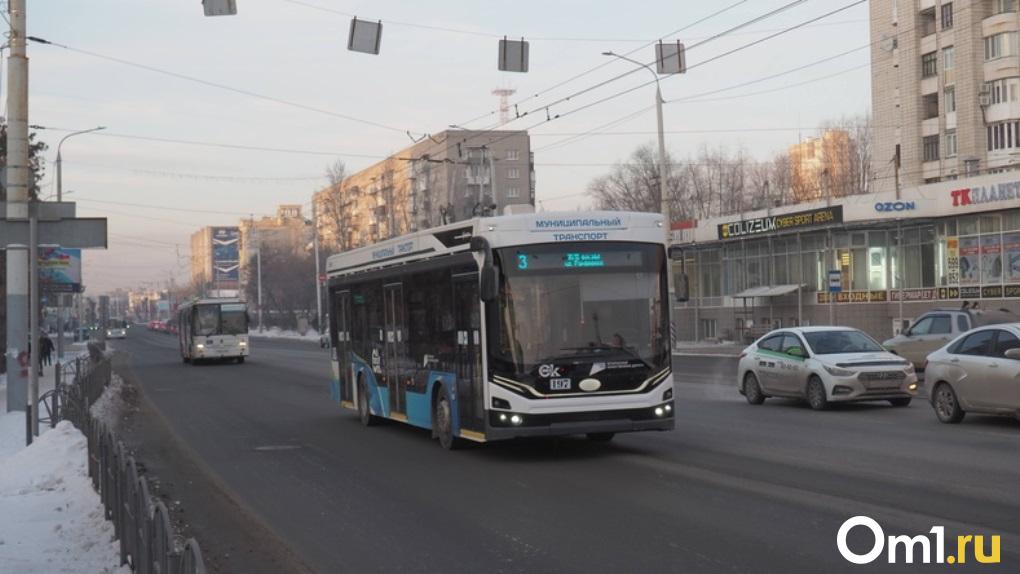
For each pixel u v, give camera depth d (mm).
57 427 17484
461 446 15211
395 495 11375
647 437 15773
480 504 10555
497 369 13133
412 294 16312
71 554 8758
